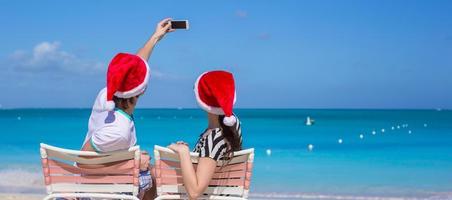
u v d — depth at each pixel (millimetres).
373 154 22469
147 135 35594
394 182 14477
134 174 4477
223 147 4324
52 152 4508
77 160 4504
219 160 4375
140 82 4445
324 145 27391
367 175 15805
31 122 56406
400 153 22766
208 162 4285
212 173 4312
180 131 39656
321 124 56094
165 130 40969
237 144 4406
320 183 14180
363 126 50594
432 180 14820
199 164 4312
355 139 32156
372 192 12797
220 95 4219
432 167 17828
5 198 10625
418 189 13305
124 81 4406
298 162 19344
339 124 55844
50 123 52969
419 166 18172
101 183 4555
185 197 4508
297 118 81250
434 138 32625
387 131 41719
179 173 4496
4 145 25141
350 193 12594
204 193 4555
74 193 4559
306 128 46406
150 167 5023
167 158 4488
